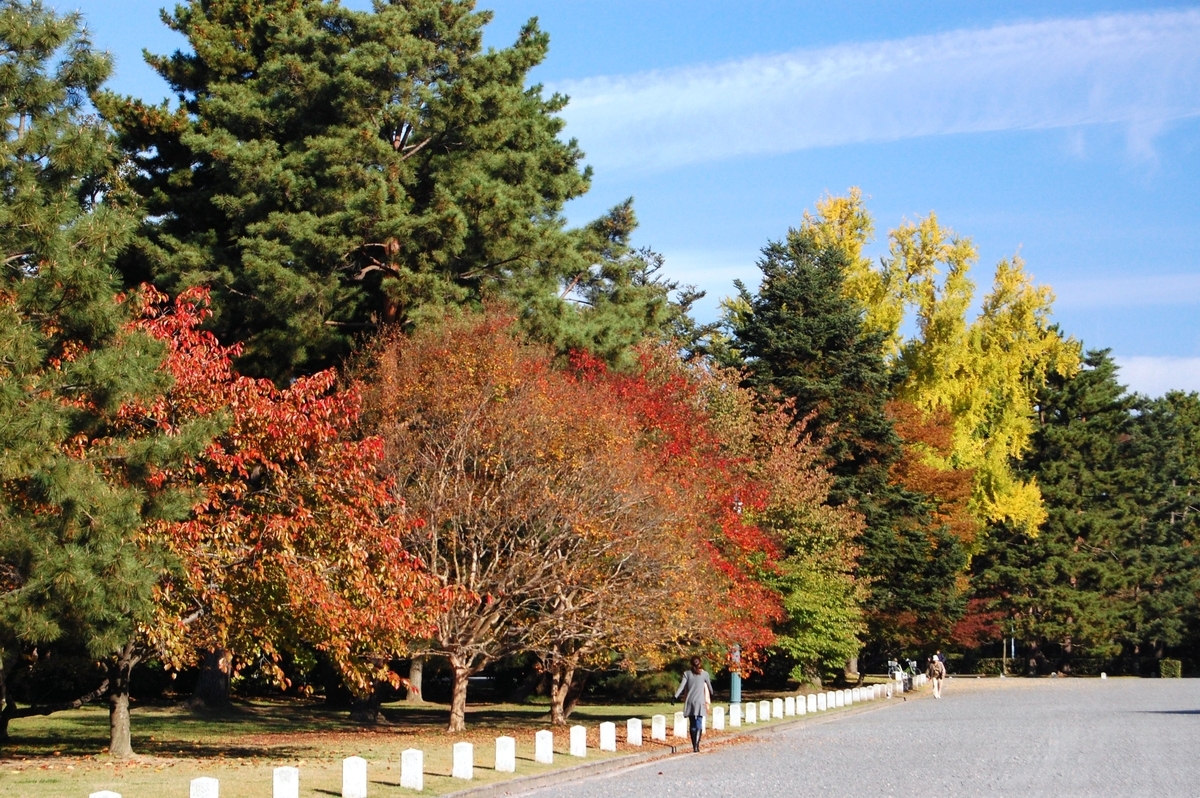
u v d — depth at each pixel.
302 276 34.56
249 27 41.41
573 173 43.16
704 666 43.66
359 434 31.41
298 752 24.39
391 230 34.94
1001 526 84.69
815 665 49.94
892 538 53.34
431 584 24.34
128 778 18.66
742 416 45.19
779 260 56.84
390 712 41.22
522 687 49.44
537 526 30.53
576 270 42.38
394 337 33.81
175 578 20.89
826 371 54.78
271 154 35.47
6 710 24.73
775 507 43.16
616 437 31.28
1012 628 84.25
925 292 67.19
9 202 17.48
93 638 16.72
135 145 39.53
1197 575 93.69
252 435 22.02
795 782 20.30
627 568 31.45
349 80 35.47
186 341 22.66
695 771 22.67
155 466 18.30
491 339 32.44
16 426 15.80
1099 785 19.80
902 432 62.00
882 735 32.19
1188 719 38.12
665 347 46.56
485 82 39.00
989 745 28.50
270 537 21.59
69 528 16.36
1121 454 97.69
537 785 20.48
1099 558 90.25
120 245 18.12
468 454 30.75
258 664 41.31
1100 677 85.62
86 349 18.20
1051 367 74.31
